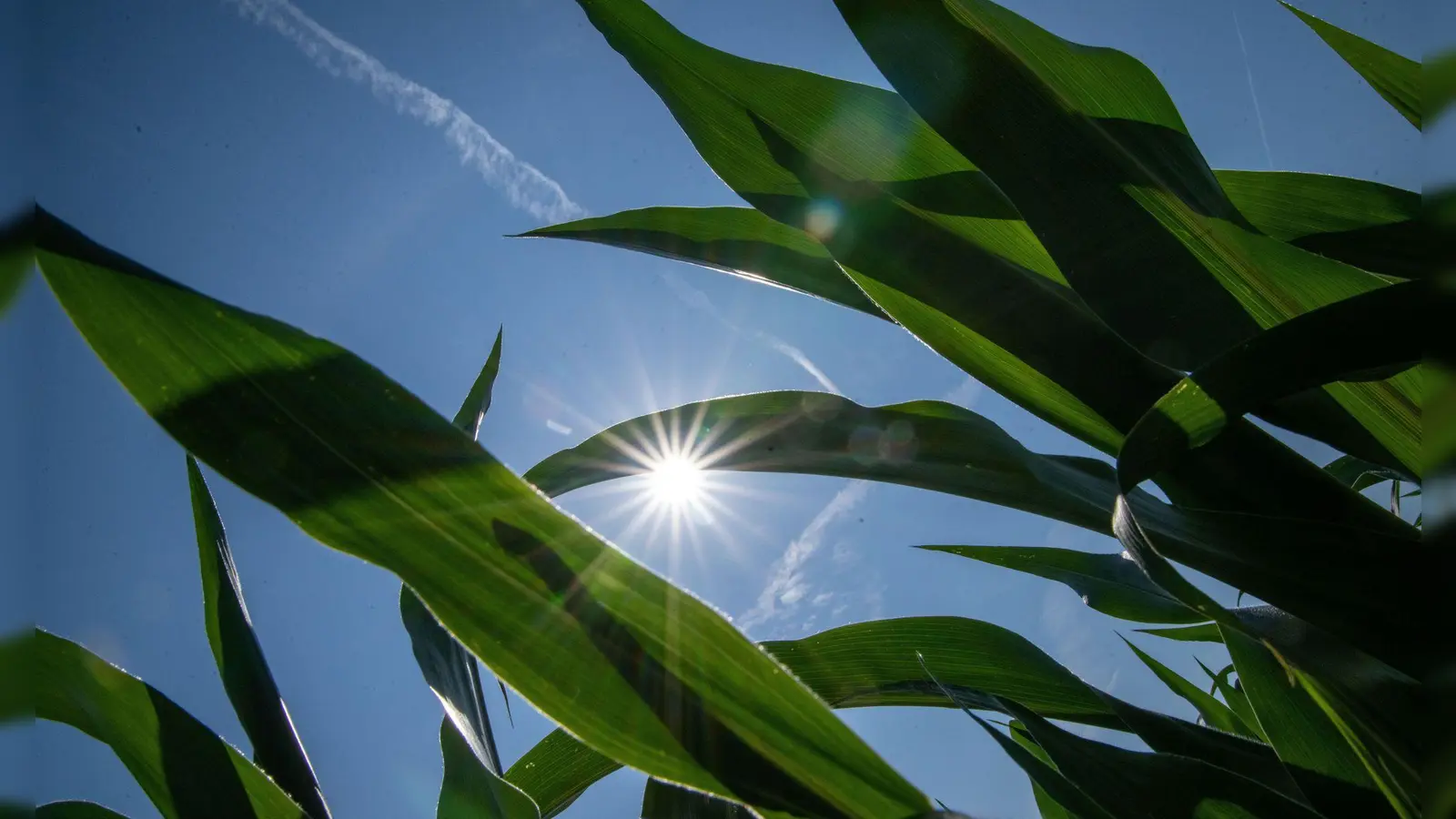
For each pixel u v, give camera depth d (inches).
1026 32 54.2
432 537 35.6
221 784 46.0
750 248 65.8
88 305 35.2
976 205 57.6
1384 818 47.2
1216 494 50.7
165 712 46.9
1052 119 51.0
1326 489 49.5
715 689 35.8
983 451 55.6
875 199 57.6
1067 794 47.2
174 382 35.2
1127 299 49.2
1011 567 73.7
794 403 57.6
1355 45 54.3
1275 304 49.8
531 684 35.0
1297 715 50.4
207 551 56.6
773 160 58.6
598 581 36.1
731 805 56.6
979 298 54.5
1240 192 58.9
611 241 66.0
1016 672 67.6
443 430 36.5
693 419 56.6
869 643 68.0
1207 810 46.4
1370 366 42.7
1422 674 41.2
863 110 59.7
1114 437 53.7
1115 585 76.4
